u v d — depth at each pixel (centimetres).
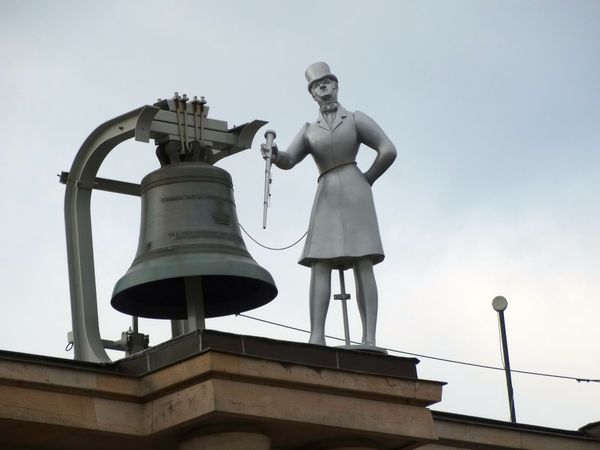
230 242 2544
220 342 2364
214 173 2597
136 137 2569
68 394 2319
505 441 2875
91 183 2669
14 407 2259
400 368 2534
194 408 2316
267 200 2594
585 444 2989
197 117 2655
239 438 2355
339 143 2756
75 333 2608
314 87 2794
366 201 2739
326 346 2472
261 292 2628
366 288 2691
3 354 2281
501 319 3800
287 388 2388
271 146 2666
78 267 2641
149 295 2648
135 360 2419
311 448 2512
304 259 2712
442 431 2800
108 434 2342
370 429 2456
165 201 2562
